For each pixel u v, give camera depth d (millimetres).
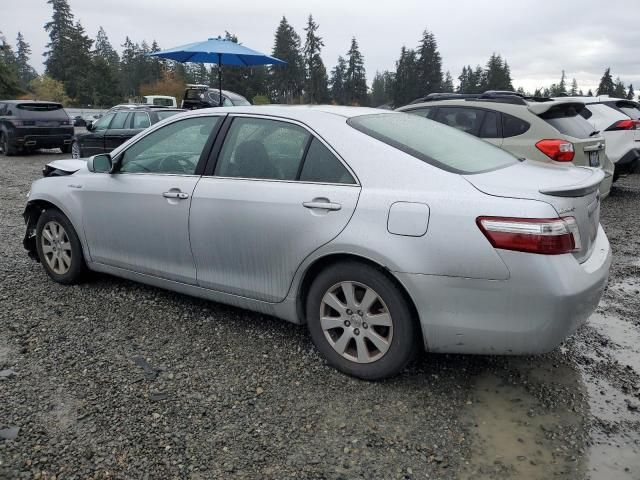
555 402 3102
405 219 2938
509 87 93250
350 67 93312
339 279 3217
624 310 4473
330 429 2814
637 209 8602
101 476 2443
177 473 2479
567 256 2799
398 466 2555
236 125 3777
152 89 82562
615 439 2777
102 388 3145
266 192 3438
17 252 5805
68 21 82000
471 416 2953
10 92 63312
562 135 6660
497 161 3445
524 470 2545
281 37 84938
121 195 4184
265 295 3553
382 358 3148
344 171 3227
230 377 3297
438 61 84000
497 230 2746
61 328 3918
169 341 3752
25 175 12203
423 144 3326
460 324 2885
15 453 2572
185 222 3811
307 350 3645
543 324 2752
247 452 2629
